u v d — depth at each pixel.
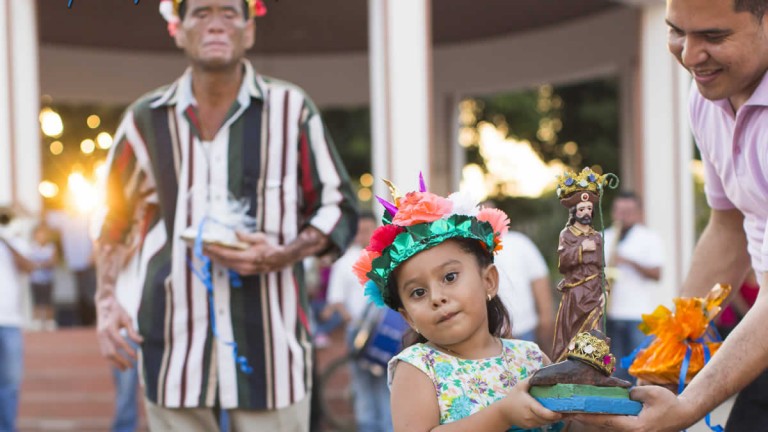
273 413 4.05
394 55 10.41
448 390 2.70
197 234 3.94
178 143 4.07
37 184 9.53
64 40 15.36
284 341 4.07
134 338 4.08
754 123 3.09
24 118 9.47
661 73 12.39
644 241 8.54
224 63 3.97
